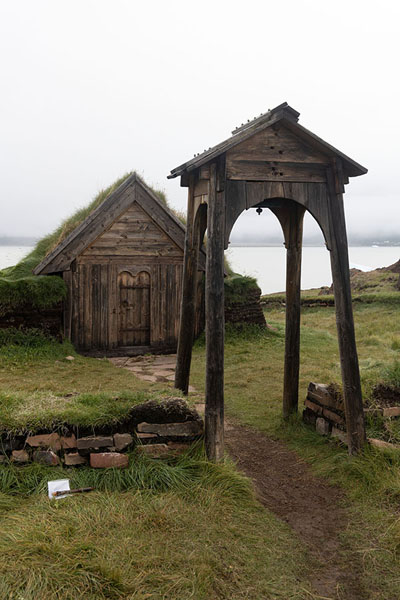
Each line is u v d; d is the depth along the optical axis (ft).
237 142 16.43
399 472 14.87
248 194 17.15
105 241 39.81
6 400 15.49
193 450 15.53
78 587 9.35
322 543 12.24
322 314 73.61
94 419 14.74
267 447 18.78
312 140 17.26
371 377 20.25
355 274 106.93
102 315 39.86
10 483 13.39
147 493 13.51
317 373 30.76
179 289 42.22
